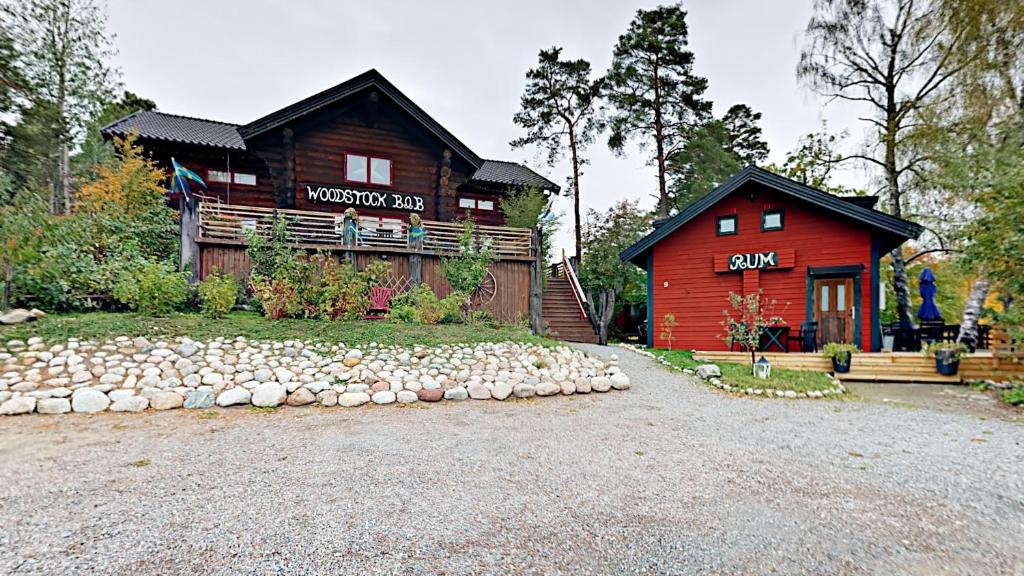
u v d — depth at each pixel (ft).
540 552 9.06
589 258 62.03
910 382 32.78
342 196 48.39
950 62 44.24
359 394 22.00
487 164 73.67
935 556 9.21
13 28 45.70
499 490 12.15
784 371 32.60
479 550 9.07
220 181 51.19
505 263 41.93
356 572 8.19
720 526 10.33
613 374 29.01
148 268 28.07
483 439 16.93
